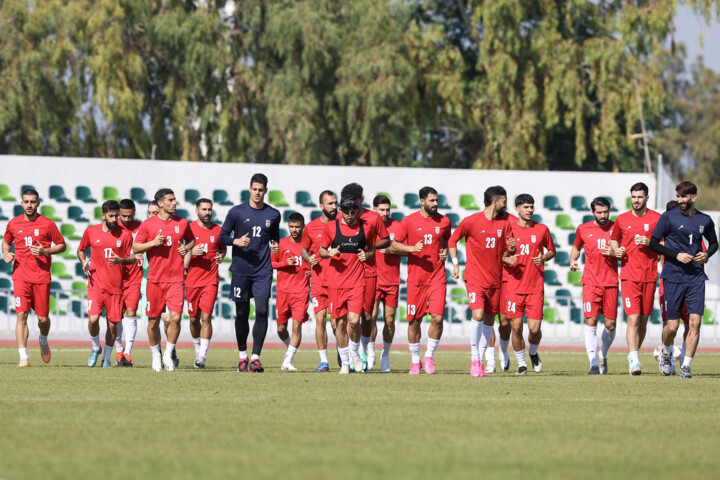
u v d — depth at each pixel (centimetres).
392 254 3059
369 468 1300
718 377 2912
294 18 8419
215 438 1540
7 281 5303
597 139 8912
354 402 2039
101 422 1709
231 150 8569
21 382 2470
